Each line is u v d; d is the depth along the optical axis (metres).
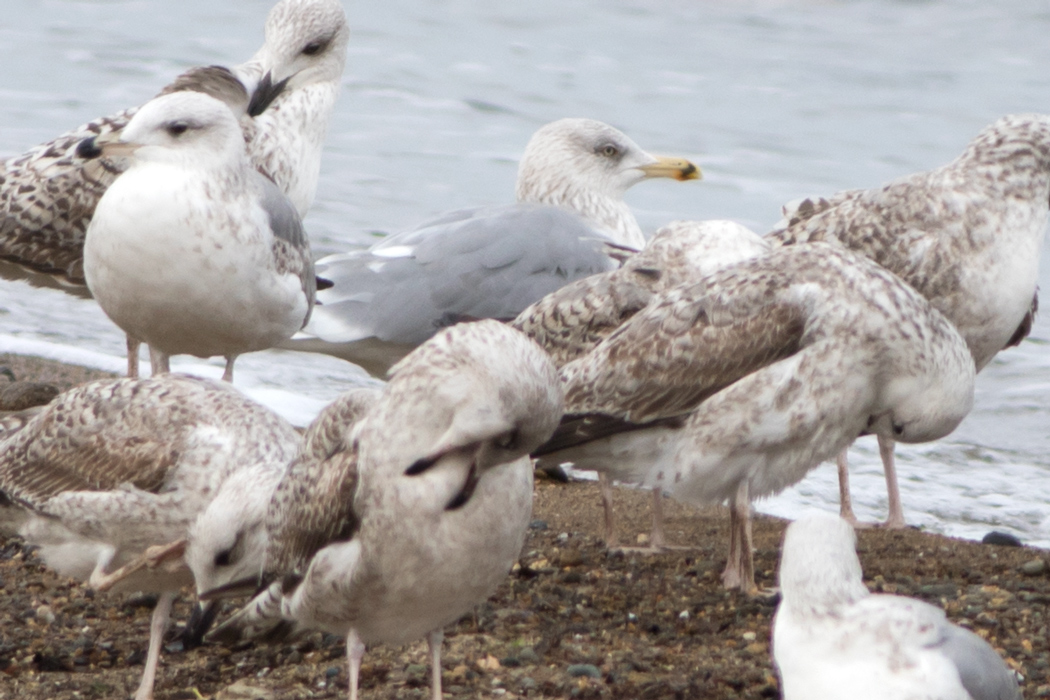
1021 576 11.69
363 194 27.41
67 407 10.06
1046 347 20.53
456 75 39.72
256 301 12.88
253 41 42.41
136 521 9.64
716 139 33.59
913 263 13.28
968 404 10.84
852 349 10.47
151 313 12.77
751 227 26.34
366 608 8.20
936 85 39.88
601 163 17.38
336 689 9.16
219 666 9.81
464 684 9.19
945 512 14.78
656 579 11.52
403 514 7.70
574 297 12.66
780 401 10.52
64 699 9.03
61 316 20.36
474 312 15.12
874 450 16.75
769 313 10.59
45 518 10.02
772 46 45.22
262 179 13.13
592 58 43.00
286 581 8.52
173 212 12.34
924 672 6.75
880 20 48.84
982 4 50.44
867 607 6.91
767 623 10.47
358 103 35.78
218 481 9.56
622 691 9.08
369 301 15.08
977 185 13.26
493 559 7.95
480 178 29.17
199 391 9.97
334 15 16.52
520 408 7.21
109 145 12.48
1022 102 37.81
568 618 10.57
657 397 10.84
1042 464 16.39
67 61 38.03
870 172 30.77
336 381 18.55
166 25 44.09
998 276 13.22
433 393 7.39
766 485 10.96
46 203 14.75
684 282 12.09
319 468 8.20
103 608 10.77
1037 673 9.35
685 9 50.69
